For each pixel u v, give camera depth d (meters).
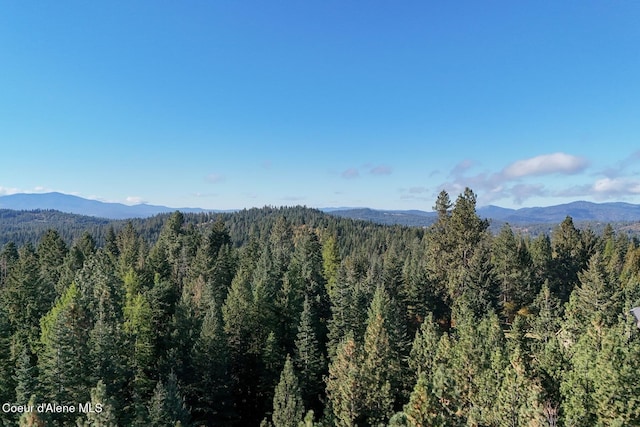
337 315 52.12
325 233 155.75
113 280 55.28
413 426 22.56
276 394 35.19
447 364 32.97
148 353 47.31
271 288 61.22
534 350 33.12
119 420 34.75
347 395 32.22
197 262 77.88
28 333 50.78
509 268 66.75
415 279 61.91
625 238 109.56
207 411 43.38
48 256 85.75
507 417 23.75
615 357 21.77
